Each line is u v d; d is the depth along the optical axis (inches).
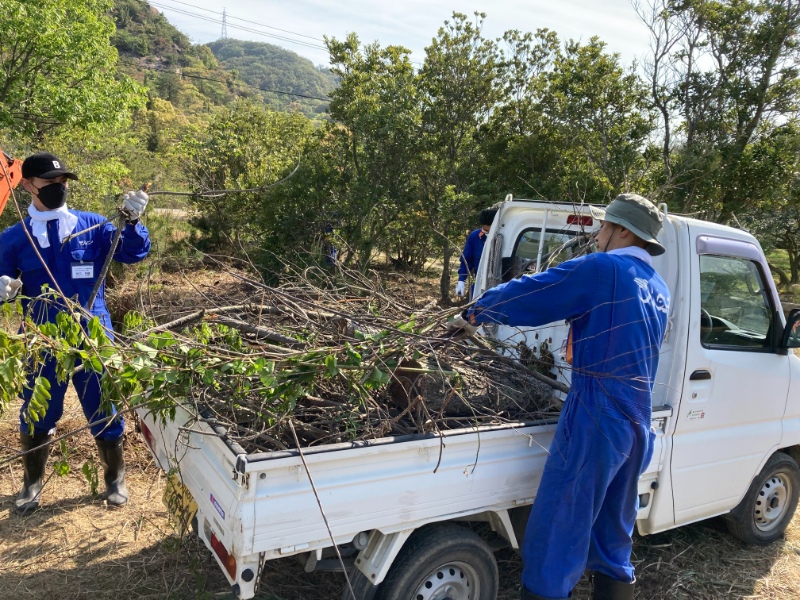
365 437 98.2
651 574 141.8
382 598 96.9
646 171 447.8
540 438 106.0
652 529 126.3
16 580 117.3
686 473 128.8
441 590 102.7
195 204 471.8
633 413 96.4
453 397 113.2
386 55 455.5
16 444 165.8
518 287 99.3
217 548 86.8
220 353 101.9
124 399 97.3
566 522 95.9
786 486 160.9
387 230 454.6
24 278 134.8
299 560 92.8
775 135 442.6
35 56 524.4
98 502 147.5
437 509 95.8
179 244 394.3
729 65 448.1
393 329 104.3
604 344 97.0
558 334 133.9
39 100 521.7
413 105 450.3
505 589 127.6
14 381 93.0
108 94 574.9
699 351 125.3
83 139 549.6
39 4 503.5
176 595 116.6
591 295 97.3
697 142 441.7
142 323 131.7
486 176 506.6
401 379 112.5
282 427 101.2
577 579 97.1
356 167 448.8
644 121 460.1
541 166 506.0
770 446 147.3
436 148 481.7
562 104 478.6
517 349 135.3
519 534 114.0
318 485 84.4
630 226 103.4
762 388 140.7
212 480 90.2
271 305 142.6
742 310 137.6
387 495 90.0
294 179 418.9
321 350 100.6
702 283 126.6
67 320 97.0
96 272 140.3
